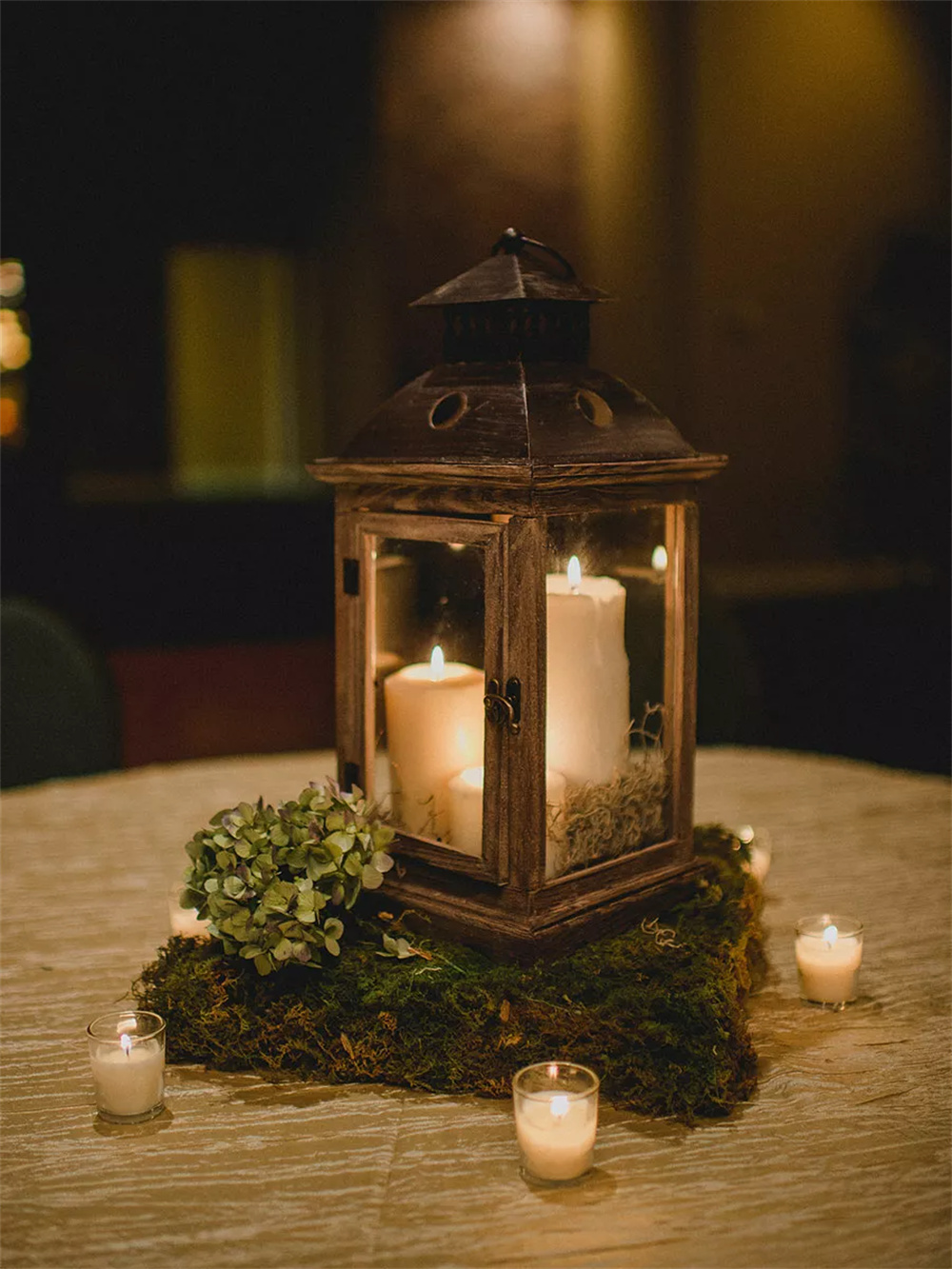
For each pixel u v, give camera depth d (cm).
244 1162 110
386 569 128
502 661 120
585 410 134
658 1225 102
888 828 181
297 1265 99
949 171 581
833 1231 102
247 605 703
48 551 671
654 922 129
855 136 567
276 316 890
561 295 122
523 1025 118
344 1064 120
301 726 543
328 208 734
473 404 123
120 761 234
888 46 566
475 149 523
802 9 552
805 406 574
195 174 750
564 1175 106
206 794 196
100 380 780
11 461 676
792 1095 118
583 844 126
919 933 149
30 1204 105
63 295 734
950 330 573
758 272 560
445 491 123
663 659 132
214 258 890
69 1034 129
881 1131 113
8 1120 116
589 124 521
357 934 129
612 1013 118
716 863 141
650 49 532
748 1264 98
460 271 540
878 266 574
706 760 213
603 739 126
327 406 761
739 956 126
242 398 935
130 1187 107
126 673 597
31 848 175
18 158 704
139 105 717
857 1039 127
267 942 121
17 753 224
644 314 549
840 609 511
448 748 126
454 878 127
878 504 578
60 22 675
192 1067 124
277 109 734
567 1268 98
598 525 124
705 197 548
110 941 147
